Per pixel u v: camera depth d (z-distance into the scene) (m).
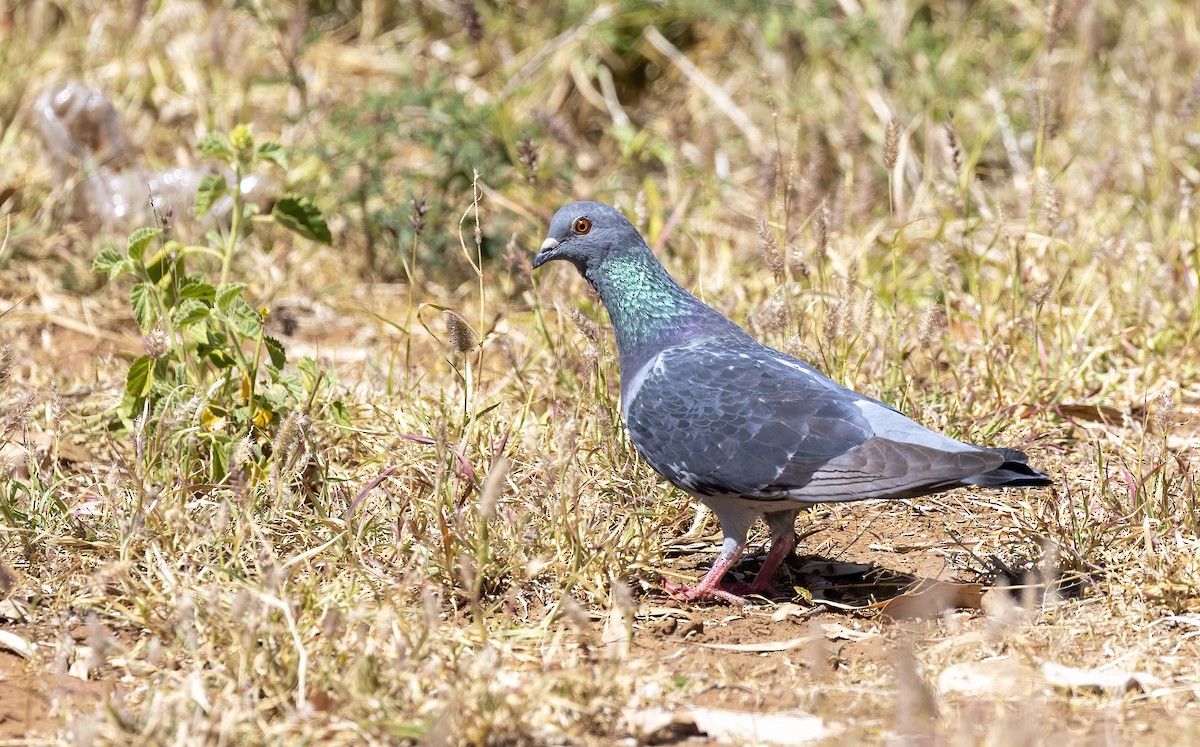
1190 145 16.55
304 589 7.78
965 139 17.70
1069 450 10.95
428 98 15.55
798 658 7.70
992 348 11.98
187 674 7.09
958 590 8.40
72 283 14.51
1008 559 9.07
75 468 10.35
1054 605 8.23
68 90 15.78
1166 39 18.69
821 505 10.12
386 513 9.01
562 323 11.77
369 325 14.25
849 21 19.08
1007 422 11.09
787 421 8.14
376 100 15.50
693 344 8.98
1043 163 16.50
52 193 15.41
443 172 15.59
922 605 8.30
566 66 19.34
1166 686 7.11
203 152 10.35
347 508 9.11
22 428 9.95
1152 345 12.75
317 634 7.45
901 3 19.83
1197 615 8.04
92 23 19.36
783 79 18.91
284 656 7.03
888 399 10.98
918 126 17.80
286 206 10.39
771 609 8.53
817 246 11.33
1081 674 7.16
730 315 12.65
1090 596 8.39
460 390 11.37
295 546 8.65
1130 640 7.76
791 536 8.77
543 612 8.21
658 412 8.54
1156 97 16.72
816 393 8.28
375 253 15.65
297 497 9.14
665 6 19.59
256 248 15.37
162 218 10.12
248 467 9.34
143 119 17.83
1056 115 14.98
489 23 20.05
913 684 6.54
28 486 9.53
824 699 7.08
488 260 15.27
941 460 7.62
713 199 15.55
